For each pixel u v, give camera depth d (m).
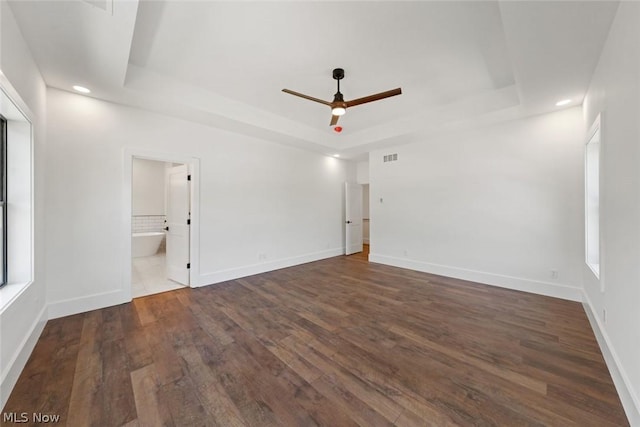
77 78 2.61
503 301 3.38
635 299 1.47
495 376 1.89
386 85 3.36
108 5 1.68
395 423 1.48
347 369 1.98
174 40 2.46
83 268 3.00
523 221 3.78
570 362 2.05
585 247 3.06
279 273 4.84
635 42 1.49
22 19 1.79
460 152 4.43
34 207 2.29
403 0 1.98
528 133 3.71
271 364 2.04
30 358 2.08
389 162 5.47
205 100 3.49
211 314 2.99
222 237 4.29
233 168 4.42
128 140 3.31
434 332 2.56
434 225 4.78
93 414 1.54
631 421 1.44
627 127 1.62
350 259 6.18
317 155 6.08
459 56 2.72
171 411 1.56
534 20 1.83
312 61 2.81
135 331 2.56
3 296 1.89
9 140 2.17
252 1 1.99
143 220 7.15
